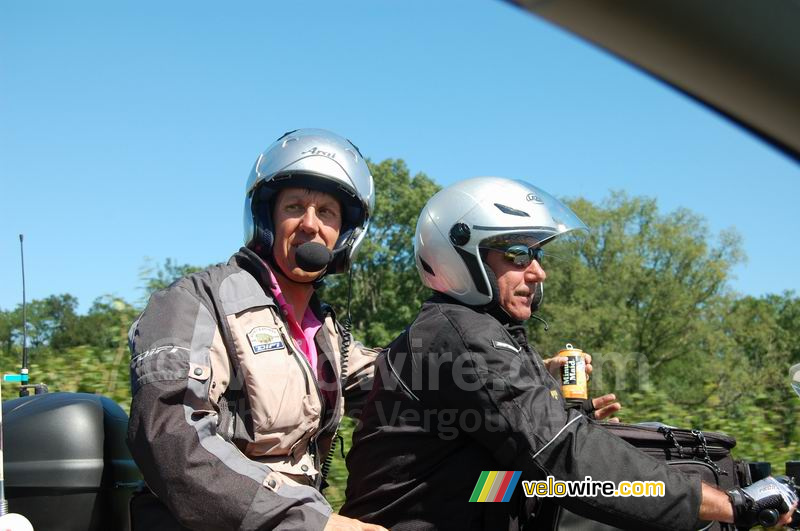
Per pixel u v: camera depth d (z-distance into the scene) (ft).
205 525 5.92
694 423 16.12
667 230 107.14
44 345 13.87
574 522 7.12
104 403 7.37
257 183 7.62
